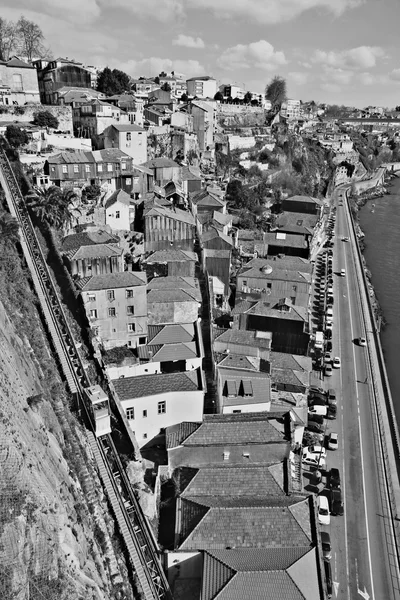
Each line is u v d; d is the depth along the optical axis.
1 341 32.34
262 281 82.31
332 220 168.50
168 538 41.84
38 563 23.80
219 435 49.38
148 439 52.84
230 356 62.06
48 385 39.53
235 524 41.06
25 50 141.62
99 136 104.25
